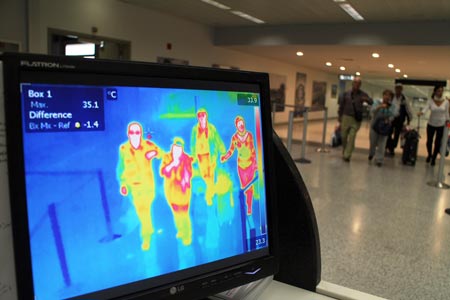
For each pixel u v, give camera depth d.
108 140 0.58
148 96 0.61
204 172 0.68
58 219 0.53
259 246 0.76
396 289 2.46
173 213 0.64
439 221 3.86
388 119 6.81
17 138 0.49
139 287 0.60
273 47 9.96
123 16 7.81
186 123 0.66
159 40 8.78
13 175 0.49
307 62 13.74
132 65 0.59
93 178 0.56
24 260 0.50
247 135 0.74
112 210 0.58
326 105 19.97
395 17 7.45
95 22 7.24
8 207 0.56
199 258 0.67
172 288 0.63
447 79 15.31
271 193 0.78
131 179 0.60
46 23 6.33
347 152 7.08
